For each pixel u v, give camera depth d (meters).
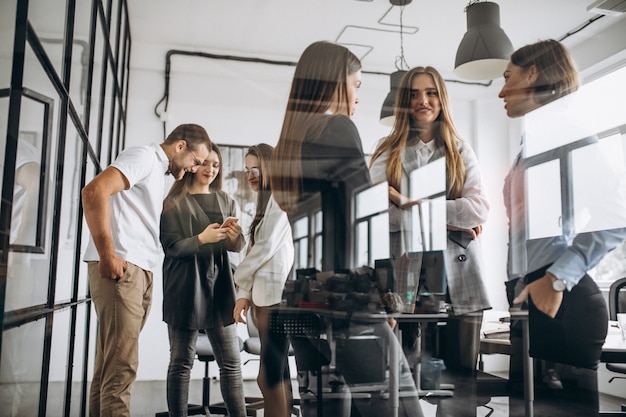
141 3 1.55
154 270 1.39
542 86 1.85
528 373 1.60
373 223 1.52
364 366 1.45
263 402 1.38
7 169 0.76
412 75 1.69
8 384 0.78
